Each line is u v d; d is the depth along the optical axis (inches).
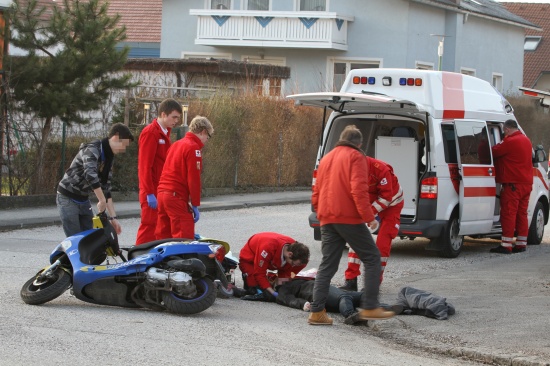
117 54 799.1
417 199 581.9
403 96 591.8
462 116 608.4
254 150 1035.9
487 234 658.8
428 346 355.3
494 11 1849.2
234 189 1013.8
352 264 456.8
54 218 717.3
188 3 1696.6
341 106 582.6
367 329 387.5
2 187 786.8
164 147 462.3
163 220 440.1
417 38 1610.5
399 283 494.3
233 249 606.9
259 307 417.4
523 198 638.5
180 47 1705.2
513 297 452.1
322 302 384.2
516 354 339.0
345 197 376.8
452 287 482.3
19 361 295.4
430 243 599.2
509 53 1908.2
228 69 1234.0
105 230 403.9
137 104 902.4
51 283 394.9
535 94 804.0
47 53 799.1
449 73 609.9
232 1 1676.9
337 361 323.9
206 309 394.9
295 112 1086.4
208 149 963.3
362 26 1608.0
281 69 1322.6
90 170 409.4
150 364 300.8
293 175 1096.2
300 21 1587.1
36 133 800.3
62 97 764.0
